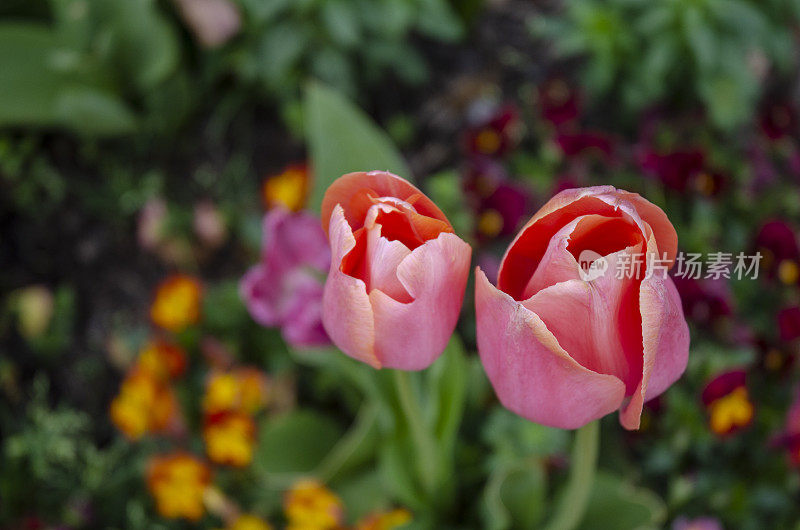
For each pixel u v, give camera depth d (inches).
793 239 30.2
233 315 33.1
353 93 38.7
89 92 36.6
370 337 15.3
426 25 37.0
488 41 42.3
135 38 36.7
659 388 15.1
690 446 28.5
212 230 37.3
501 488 23.4
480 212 31.9
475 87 41.1
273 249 22.8
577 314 14.4
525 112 39.7
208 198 38.9
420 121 40.6
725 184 32.8
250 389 30.3
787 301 31.5
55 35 38.0
